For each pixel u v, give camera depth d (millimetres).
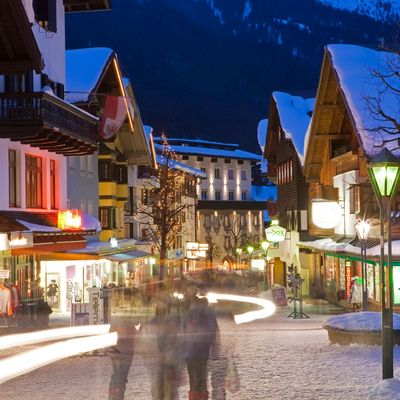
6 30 25203
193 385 13117
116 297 41500
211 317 13977
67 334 23516
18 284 32312
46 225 32219
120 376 14320
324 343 19844
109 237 50562
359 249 33719
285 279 62969
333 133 43750
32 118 27125
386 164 14273
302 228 52531
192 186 101250
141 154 57156
